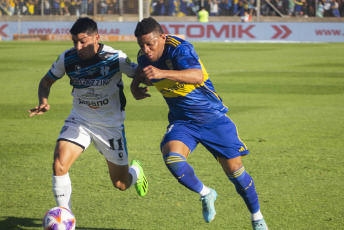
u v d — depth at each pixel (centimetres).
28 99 2730
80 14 8825
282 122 2112
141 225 1048
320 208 1137
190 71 909
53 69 1048
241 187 1003
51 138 1845
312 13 9000
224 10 9106
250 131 1942
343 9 8931
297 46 7025
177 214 1109
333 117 2216
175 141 991
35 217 1091
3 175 1387
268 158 1555
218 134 1003
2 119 2197
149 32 933
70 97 2825
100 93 1041
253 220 1003
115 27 8175
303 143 1747
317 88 3095
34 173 1409
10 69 4097
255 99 2703
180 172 966
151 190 1265
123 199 1205
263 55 5509
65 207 1008
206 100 993
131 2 8825
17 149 1678
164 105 2561
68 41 7781
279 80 3478
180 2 9062
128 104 2594
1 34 8325
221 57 5244
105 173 1412
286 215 1096
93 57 1013
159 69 892
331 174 1391
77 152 1031
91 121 1055
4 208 1139
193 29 8150
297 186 1291
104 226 1043
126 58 1032
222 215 1105
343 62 4766
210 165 1489
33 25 8294
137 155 1602
